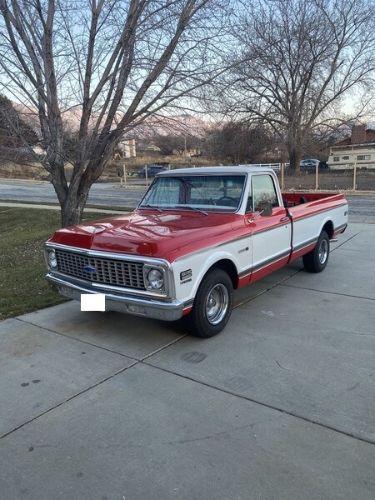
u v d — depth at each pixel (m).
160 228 4.68
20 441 3.05
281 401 3.44
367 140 53.62
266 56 8.55
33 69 6.89
